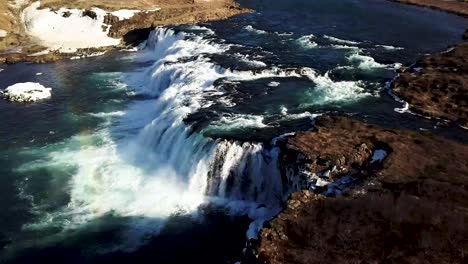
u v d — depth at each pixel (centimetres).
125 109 5012
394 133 3591
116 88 5528
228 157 3528
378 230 2522
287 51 5547
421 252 2362
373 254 2378
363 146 3353
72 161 4094
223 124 3844
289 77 4797
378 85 4612
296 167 3209
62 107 5091
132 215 3434
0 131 4619
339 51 5550
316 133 3553
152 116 4753
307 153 3272
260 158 3453
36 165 4053
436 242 2405
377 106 4178
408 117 3988
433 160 3225
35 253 3100
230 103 4231
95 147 4297
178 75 5022
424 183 2911
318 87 4553
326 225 2589
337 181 3041
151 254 3059
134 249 3108
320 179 3059
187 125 3869
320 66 5031
